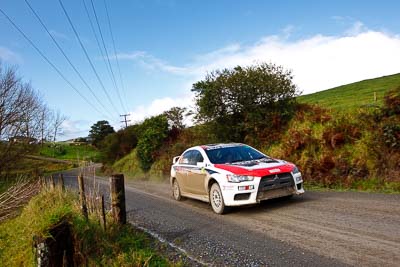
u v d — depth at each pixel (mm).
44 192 11953
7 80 27750
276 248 5695
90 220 6793
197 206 10320
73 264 5438
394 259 4633
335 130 13219
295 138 14344
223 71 17391
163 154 26250
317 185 11727
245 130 17062
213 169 9016
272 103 16891
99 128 83375
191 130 24812
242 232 6871
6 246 8641
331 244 5516
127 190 17812
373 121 12422
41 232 5250
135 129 36750
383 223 6254
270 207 8711
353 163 11484
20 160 28938
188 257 5812
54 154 76250
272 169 8281
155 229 7961
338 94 24859
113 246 6125
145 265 5332
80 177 7211
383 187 10023
